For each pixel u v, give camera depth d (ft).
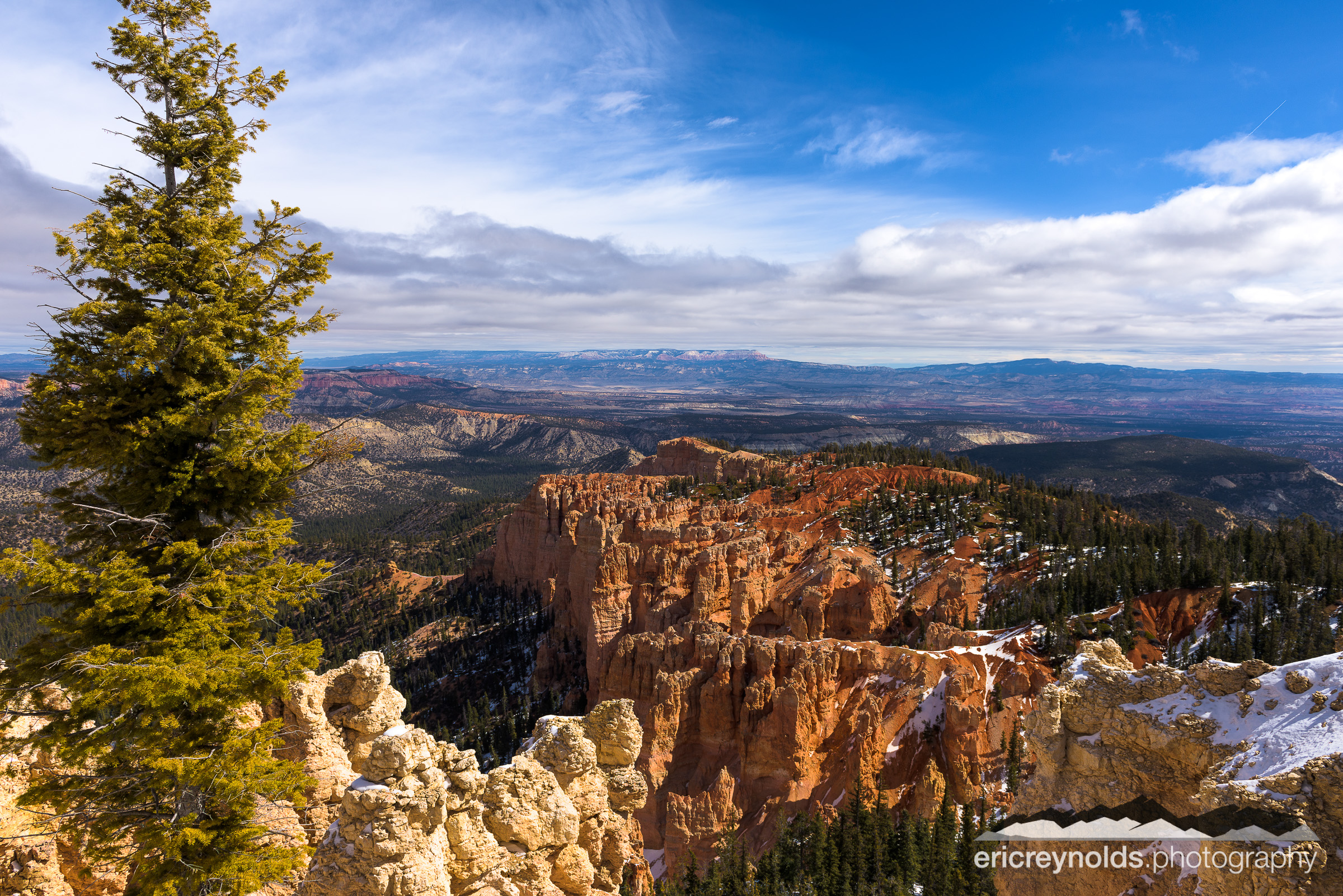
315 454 100.27
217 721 88.07
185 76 91.25
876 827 204.23
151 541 91.04
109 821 82.33
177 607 84.69
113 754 81.82
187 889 80.59
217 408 88.89
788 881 205.26
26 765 91.71
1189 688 79.36
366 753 99.60
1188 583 318.65
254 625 95.45
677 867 245.65
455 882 75.82
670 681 288.71
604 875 92.73
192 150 93.97
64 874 88.94
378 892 67.51
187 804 82.89
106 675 73.61
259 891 90.84
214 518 97.66
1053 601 320.70
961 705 252.21
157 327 85.71
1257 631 275.80
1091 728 84.02
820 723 270.67
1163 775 77.61
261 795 88.28
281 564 93.66
